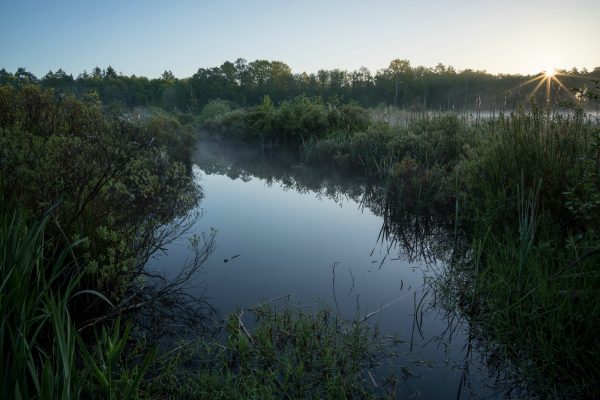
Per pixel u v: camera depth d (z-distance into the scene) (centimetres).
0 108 627
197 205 877
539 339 302
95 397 245
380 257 547
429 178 794
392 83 7338
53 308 193
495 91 4834
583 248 347
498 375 295
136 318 373
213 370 289
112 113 731
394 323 370
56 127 617
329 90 8156
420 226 690
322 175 1277
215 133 2656
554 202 453
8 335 221
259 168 1507
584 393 266
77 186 408
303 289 443
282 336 337
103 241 396
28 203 381
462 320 376
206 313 386
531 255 396
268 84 9338
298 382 281
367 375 293
